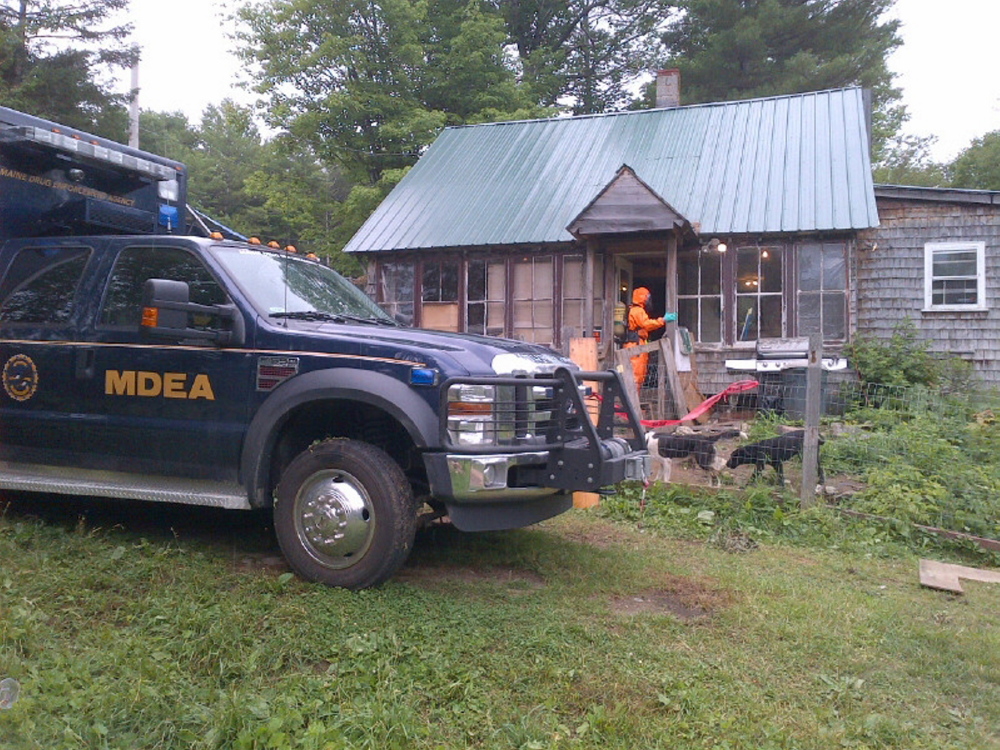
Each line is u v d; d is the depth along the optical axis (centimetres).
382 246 1563
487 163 1750
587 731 326
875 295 1435
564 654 397
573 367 556
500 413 469
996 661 425
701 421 1063
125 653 358
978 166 3256
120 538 548
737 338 1411
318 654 381
